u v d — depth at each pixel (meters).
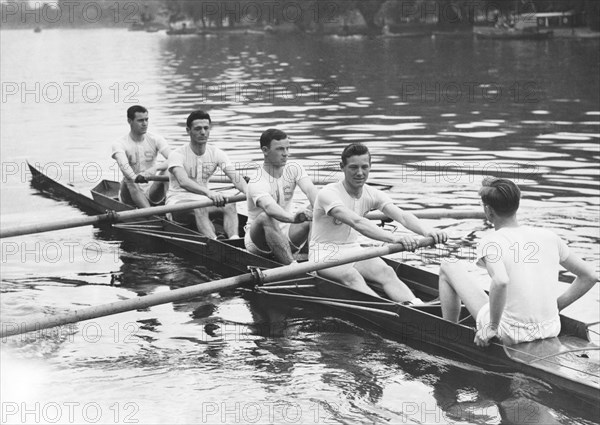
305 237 9.07
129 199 11.41
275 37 76.25
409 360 6.88
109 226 11.42
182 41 78.06
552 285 6.48
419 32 67.00
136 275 9.25
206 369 6.76
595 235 9.83
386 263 8.62
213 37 84.88
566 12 58.75
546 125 18.55
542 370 6.25
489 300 6.36
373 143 16.67
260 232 8.83
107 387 6.45
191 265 9.59
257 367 6.79
